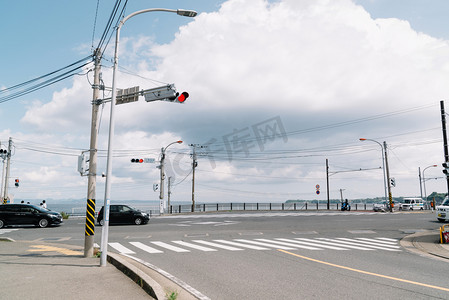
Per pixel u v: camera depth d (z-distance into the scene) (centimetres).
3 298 567
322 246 1306
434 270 866
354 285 691
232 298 601
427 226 2105
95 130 1088
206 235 1719
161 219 2917
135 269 746
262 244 1370
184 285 696
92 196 1059
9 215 2134
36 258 1010
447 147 2411
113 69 969
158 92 1080
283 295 618
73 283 678
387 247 1304
